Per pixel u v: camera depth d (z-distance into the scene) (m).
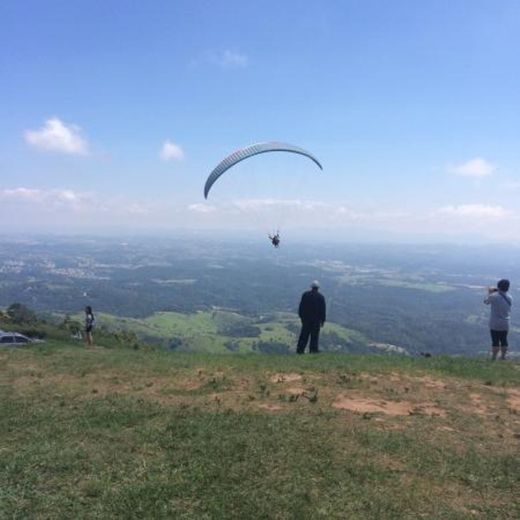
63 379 16.19
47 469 9.13
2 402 13.42
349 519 7.89
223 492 8.44
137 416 11.81
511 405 13.87
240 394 13.72
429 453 10.24
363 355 20.48
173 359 19.34
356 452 10.03
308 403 12.93
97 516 7.73
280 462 9.46
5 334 34.09
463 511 8.35
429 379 15.95
